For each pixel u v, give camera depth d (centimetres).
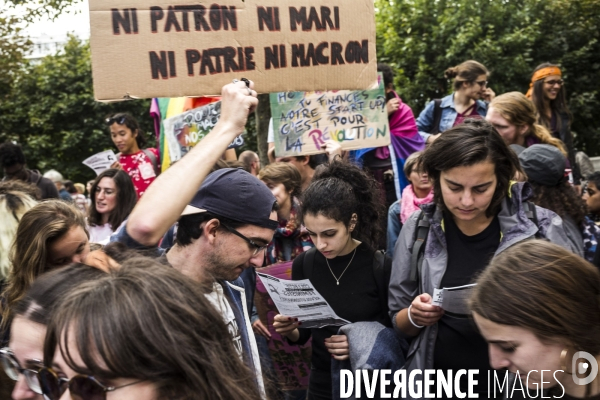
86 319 118
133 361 117
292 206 419
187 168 199
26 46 1570
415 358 283
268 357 375
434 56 1583
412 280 288
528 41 1543
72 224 260
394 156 584
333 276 318
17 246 259
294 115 479
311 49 261
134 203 507
